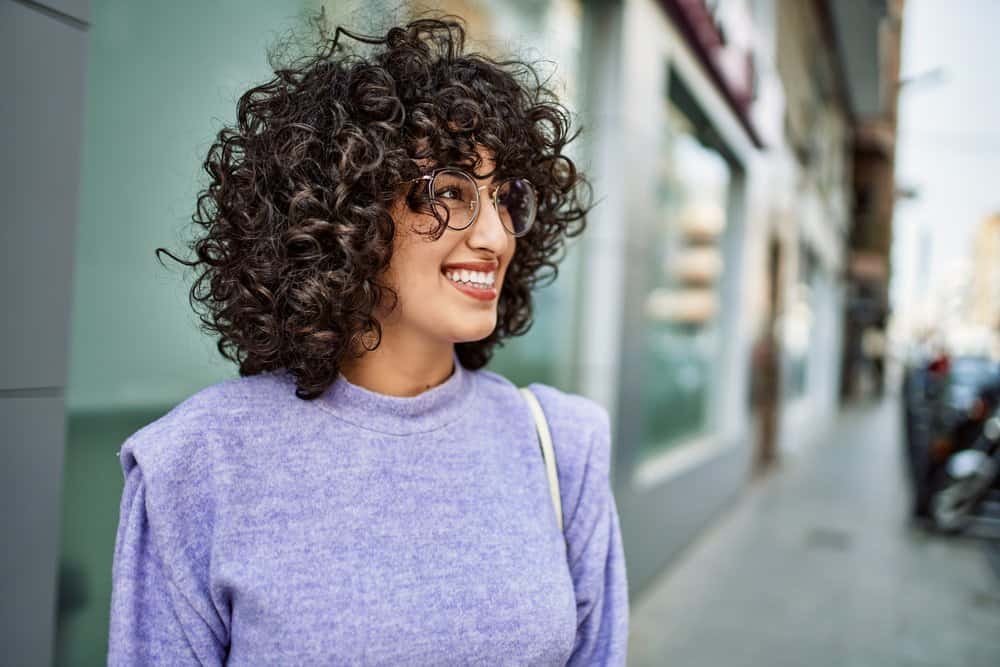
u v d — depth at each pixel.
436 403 0.88
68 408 1.51
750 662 3.39
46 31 1.25
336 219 0.81
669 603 4.11
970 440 5.84
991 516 6.03
